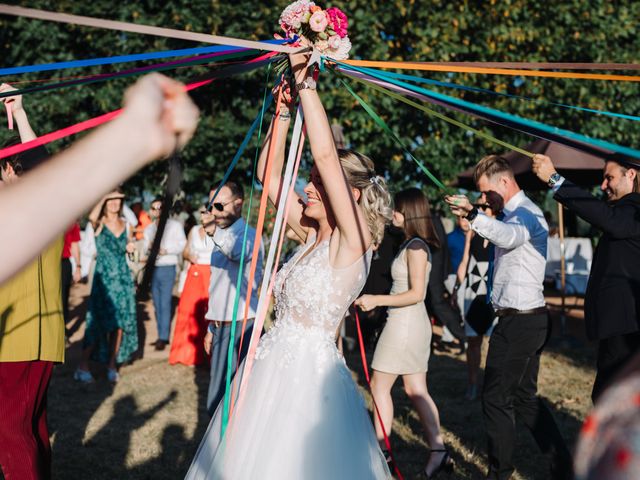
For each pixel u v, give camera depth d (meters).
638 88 9.58
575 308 10.90
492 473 3.46
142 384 5.82
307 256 2.30
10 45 9.04
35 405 2.93
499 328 3.45
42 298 2.91
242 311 3.71
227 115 9.30
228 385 1.98
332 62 2.02
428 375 6.19
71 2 8.77
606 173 3.17
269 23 8.77
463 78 9.05
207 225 3.85
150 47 8.91
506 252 3.47
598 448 0.81
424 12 8.80
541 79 9.33
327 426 2.04
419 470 3.85
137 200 9.14
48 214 0.50
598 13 9.52
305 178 8.34
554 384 5.75
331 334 2.23
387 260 5.18
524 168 6.82
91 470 3.87
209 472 2.06
